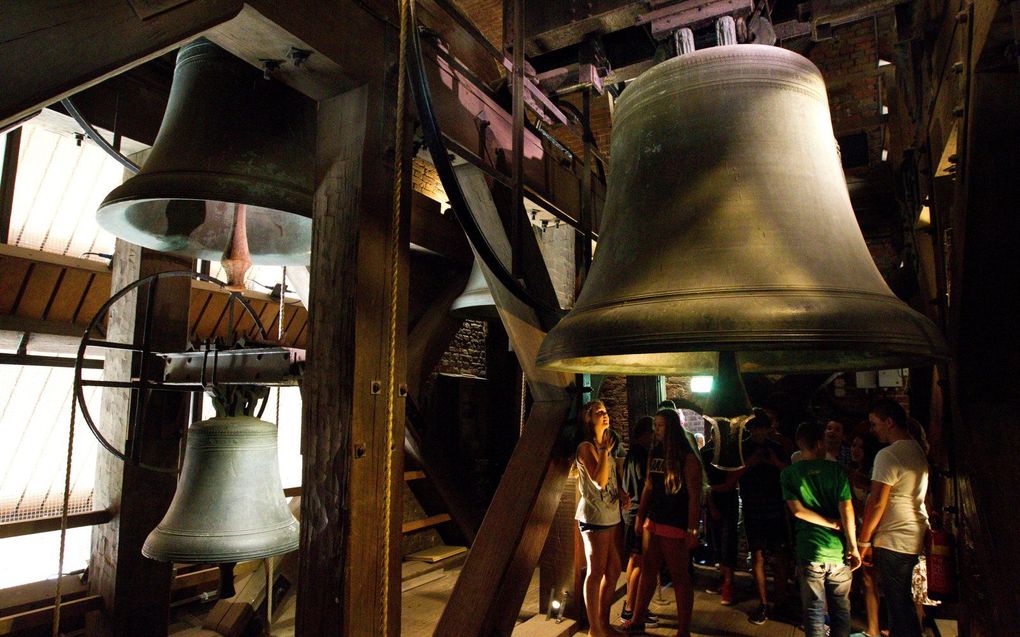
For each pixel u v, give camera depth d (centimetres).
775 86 185
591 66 284
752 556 464
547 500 315
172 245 275
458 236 619
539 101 309
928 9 275
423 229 572
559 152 369
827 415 732
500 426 784
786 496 366
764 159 176
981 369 243
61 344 402
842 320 140
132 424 351
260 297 520
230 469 265
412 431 566
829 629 378
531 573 301
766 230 164
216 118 227
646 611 416
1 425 392
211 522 254
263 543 256
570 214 360
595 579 391
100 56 126
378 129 206
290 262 298
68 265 392
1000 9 171
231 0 155
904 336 144
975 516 239
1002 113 202
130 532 345
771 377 750
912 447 347
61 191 411
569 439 347
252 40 180
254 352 258
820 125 190
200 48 237
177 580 445
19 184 390
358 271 192
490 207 286
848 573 350
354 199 197
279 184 224
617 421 789
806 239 164
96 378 438
